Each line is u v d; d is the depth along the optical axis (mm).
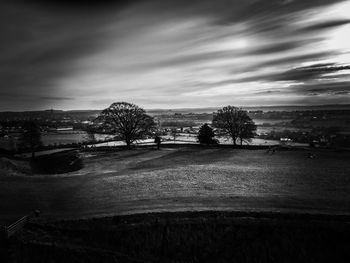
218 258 28328
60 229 29719
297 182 45031
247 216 32062
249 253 28672
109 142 114938
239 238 29719
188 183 44375
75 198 37625
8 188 41250
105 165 64000
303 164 60594
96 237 29266
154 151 83125
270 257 28406
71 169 63969
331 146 91062
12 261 25953
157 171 53781
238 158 69438
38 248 27016
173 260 28219
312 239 29469
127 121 93500
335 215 31859
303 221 31016
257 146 86688
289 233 29938
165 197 37656
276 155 72938
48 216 31922
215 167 57156
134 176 49469
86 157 75938
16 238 27625
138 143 103938
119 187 42438
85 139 134750
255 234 30000
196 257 28500
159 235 29781
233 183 44375
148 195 38500
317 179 46906
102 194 39219
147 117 96312
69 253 27047
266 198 37156
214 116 102312
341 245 28844
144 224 30562
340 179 46812
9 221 30391
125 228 30062
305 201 36094
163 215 32125
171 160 68125
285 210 33156
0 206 34312
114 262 27094
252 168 56219
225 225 30719
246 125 96938
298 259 28219
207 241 29516
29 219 30828
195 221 31031
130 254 28250
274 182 45062
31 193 39438
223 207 34062
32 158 79500
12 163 63562
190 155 74875
